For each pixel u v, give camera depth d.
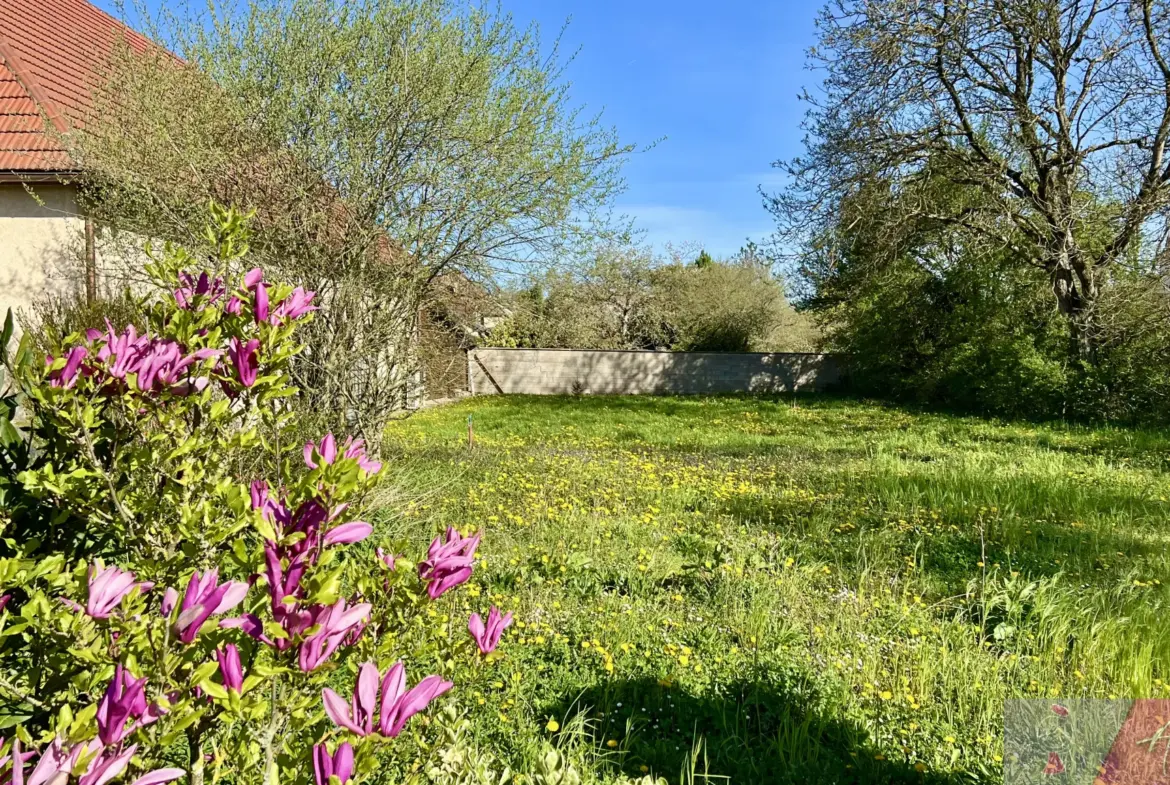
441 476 7.55
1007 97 15.71
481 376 25.25
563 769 2.18
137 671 1.10
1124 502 7.27
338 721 1.08
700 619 3.93
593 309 30.36
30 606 1.22
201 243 6.03
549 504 6.51
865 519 6.39
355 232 6.86
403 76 6.72
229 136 6.66
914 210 17.20
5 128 9.53
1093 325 15.70
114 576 1.22
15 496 1.73
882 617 3.99
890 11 14.85
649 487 7.42
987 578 4.58
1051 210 16.05
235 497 1.34
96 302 7.27
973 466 9.15
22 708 1.49
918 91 15.62
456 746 1.91
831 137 17.33
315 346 6.67
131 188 6.88
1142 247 16.22
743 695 3.15
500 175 7.23
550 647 3.52
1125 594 4.42
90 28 12.97
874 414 18.08
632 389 26.03
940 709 3.03
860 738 2.83
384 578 1.54
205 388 1.67
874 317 22.75
